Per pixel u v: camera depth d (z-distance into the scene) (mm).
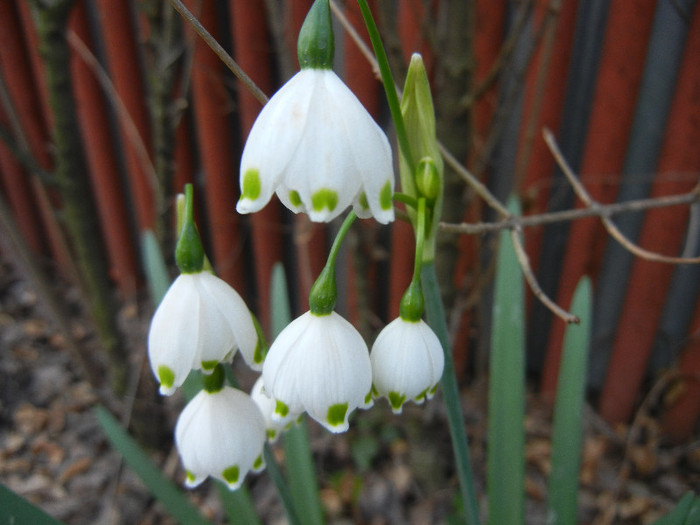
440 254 241
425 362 96
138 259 412
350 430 297
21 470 295
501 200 280
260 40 273
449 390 122
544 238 289
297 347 90
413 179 103
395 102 94
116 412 317
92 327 385
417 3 231
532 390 327
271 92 290
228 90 300
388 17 196
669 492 267
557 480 168
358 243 263
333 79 82
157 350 93
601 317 295
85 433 311
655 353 294
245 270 361
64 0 191
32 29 339
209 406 105
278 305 193
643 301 262
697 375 268
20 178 408
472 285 287
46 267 445
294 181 79
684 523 139
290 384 90
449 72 208
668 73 228
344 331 91
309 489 185
